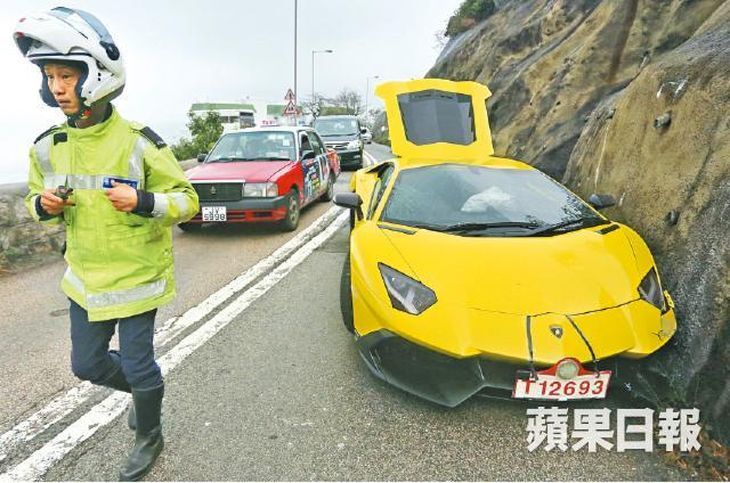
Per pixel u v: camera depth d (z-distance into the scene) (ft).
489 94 17.92
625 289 7.87
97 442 7.29
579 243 8.97
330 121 52.13
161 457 6.90
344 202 12.12
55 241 18.15
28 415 8.00
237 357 9.82
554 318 7.20
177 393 8.54
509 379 7.03
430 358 7.38
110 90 5.49
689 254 8.91
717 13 15.94
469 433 7.32
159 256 6.27
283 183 20.29
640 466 6.57
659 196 11.14
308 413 7.88
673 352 7.72
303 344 10.34
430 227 9.86
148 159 5.86
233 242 19.85
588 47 28.53
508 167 12.32
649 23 26.53
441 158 13.47
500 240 9.04
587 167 17.11
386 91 17.47
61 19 5.06
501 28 60.95
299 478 6.45
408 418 7.71
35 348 10.53
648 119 13.07
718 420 6.64
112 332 6.57
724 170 9.07
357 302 8.85
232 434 7.38
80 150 5.68
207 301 13.03
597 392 6.97
